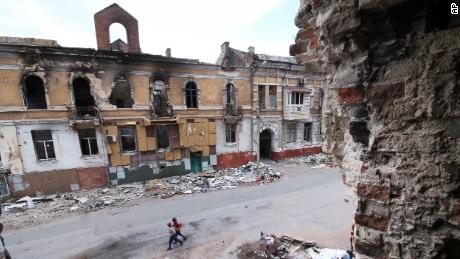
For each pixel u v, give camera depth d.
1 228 2.81
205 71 16.58
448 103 1.42
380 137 1.76
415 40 1.56
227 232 9.22
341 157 2.36
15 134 12.35
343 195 12.71
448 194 1.47
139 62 14.62
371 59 1.78
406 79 1.59
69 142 13.49
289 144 20.88
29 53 12.21
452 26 1.53
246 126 18.53
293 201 12.09
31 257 8.05
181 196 13.24
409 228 1.65
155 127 15.52
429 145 1.52
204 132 16.91
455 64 1.39
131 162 15.04
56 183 13.34
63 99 13.18
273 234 8.86
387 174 1.74
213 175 16.42
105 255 8.02
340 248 7.93
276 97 19.61
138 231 9.53
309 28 2.63
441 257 1.55
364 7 1.61
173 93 15.74
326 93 2.57
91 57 13.48
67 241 8.93
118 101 16.83
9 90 12.10
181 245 8.41
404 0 1.50
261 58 19.11
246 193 13.46
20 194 12.62
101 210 11.61
